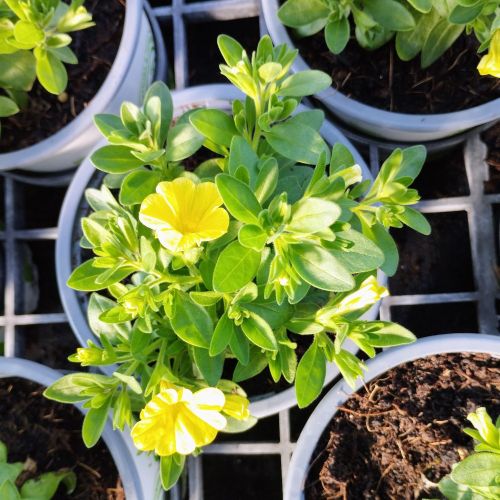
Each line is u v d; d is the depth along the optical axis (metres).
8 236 0.44
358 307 0.33
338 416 0.38
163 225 0.30
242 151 0.32
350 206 0.33
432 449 0.37
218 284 0.30
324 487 0.37
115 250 0.32
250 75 0.33
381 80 0.41
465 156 0.44
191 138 0.34
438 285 0.45
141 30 0.41
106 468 0.39
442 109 0.41
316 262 0.31
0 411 0.40
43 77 0.38
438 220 0.45
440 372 0.38
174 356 0.36
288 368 0.34
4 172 0.43
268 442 0.41
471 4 0.36
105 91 0.40
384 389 0.38
